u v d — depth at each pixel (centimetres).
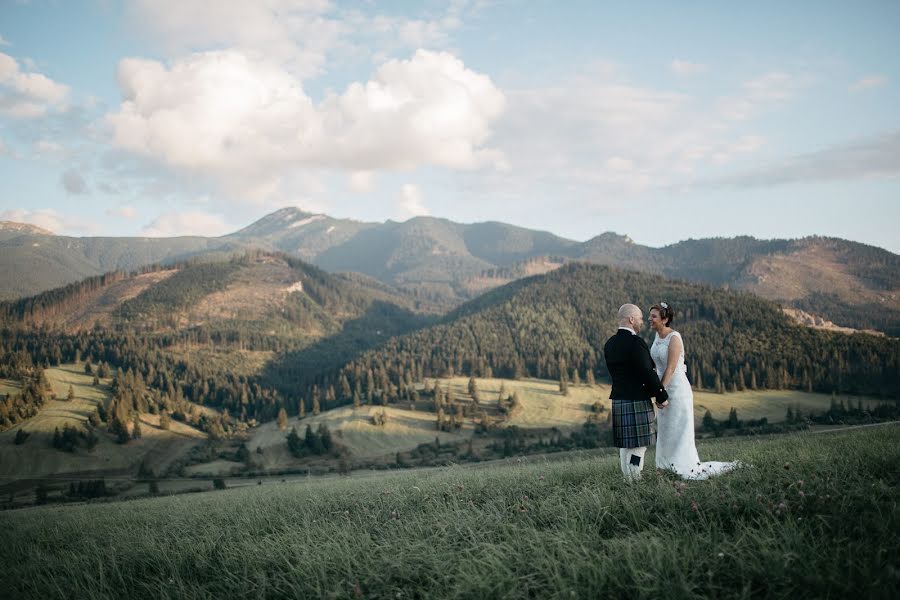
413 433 16875
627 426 650
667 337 727
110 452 16025
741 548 379
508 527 498
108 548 629
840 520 408
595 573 361
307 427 16050
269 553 503
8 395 19250
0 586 521
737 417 14038
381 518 627
